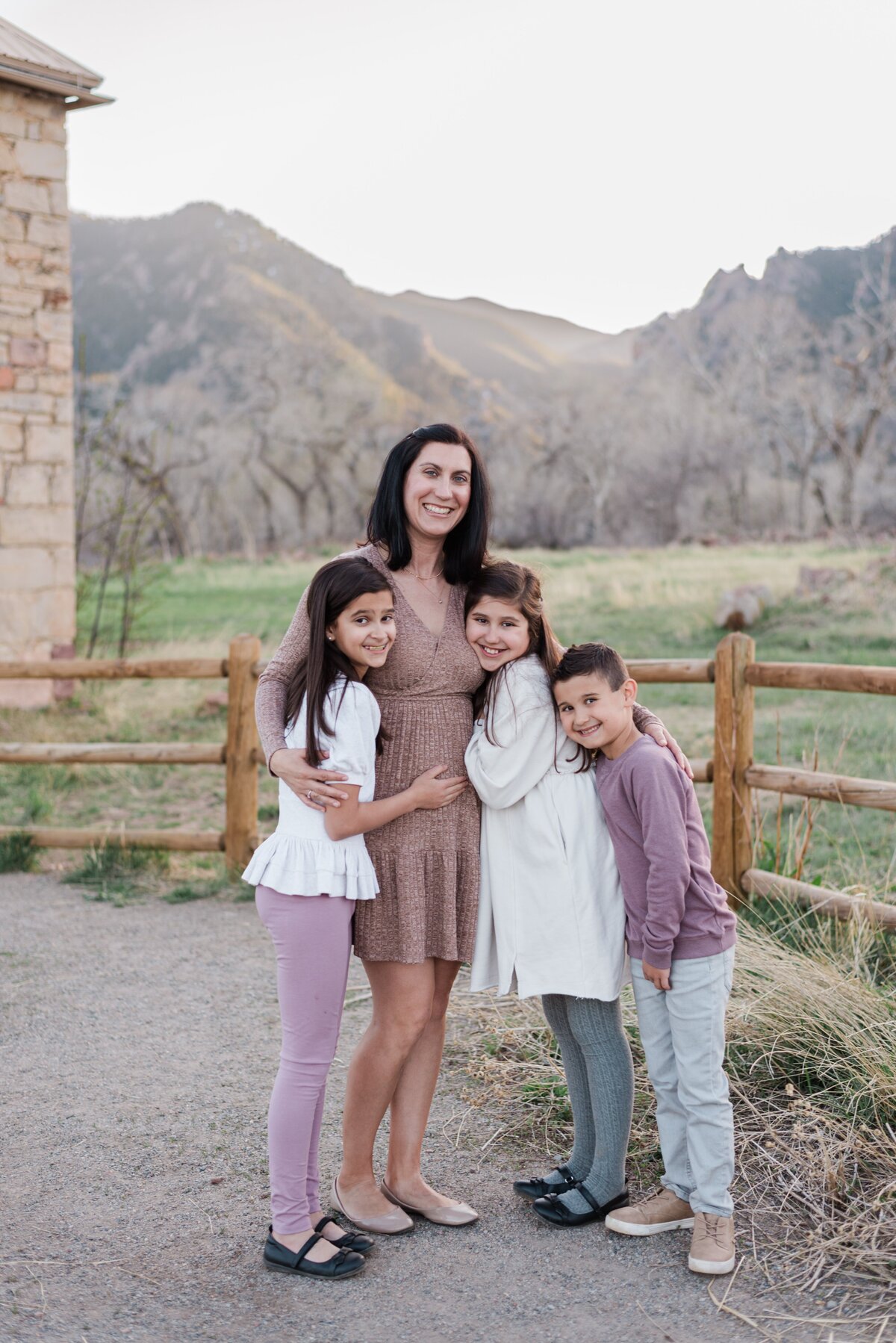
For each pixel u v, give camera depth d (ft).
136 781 27.66
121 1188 9.89
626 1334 7.74
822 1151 9.72
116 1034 13.33
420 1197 9.37
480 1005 13.76
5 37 34.22
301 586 76.28
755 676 16.02
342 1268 8.45
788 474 158.92
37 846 20.83
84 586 43.21
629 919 8.84
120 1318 7.98
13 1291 8.30
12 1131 10.94
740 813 16.15
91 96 35.68
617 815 8.77
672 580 60.49
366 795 8.54
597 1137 9.16
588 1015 9.02
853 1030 11.29
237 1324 7.92
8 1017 13.85
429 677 8.93
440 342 462.60
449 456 8.92
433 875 8.90
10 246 35.24
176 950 16.26
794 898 15.26
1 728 31.86
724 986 8.70
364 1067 9.10
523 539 175.63
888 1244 8.65
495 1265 8.66
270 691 9.09
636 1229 8.98
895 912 14.07
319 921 8.45
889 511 144.46
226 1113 11.30
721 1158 8.52
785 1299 8.12
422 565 9.25
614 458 172.86
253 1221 9.36
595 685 8.54
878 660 37.65
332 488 188.44
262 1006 14.16
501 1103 11.39
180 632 49.57
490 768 8.73
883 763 24.44
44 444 36.32
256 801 19.71
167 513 47.44
